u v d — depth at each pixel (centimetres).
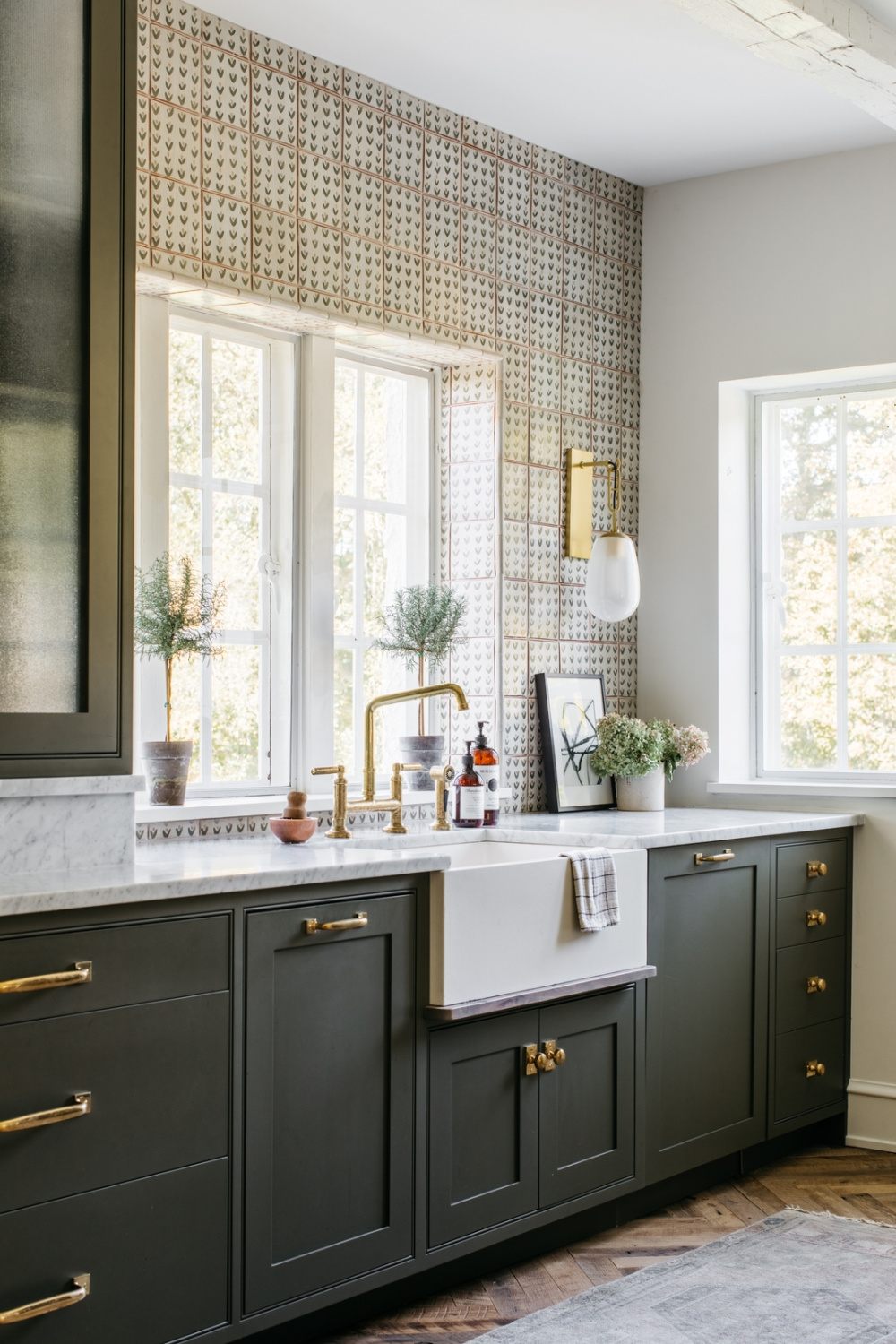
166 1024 222
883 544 423
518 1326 268
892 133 398
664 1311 276
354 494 380
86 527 240
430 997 270
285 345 354
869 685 424
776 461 443
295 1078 244
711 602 431
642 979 322
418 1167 267
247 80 325
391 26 327
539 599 409
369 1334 264
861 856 405
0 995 199
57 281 238
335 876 247
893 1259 306
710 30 333
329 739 354
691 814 398
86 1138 210
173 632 310
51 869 232
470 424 400
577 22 329
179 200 309
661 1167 330
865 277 409
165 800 307
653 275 446
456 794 354
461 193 384
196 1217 226
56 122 238
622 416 440
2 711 228
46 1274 204
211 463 336
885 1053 399
